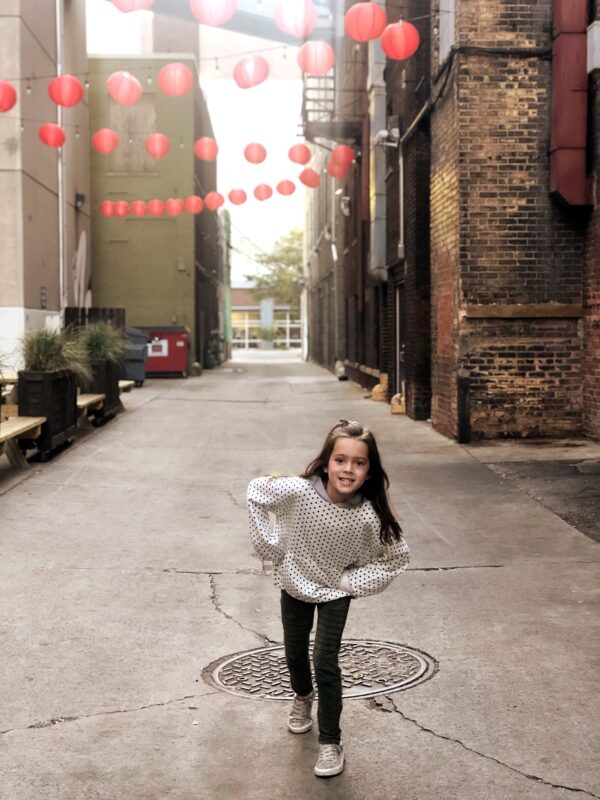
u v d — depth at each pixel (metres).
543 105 12.17
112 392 16.80
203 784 3.53
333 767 3.56
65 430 12.62
